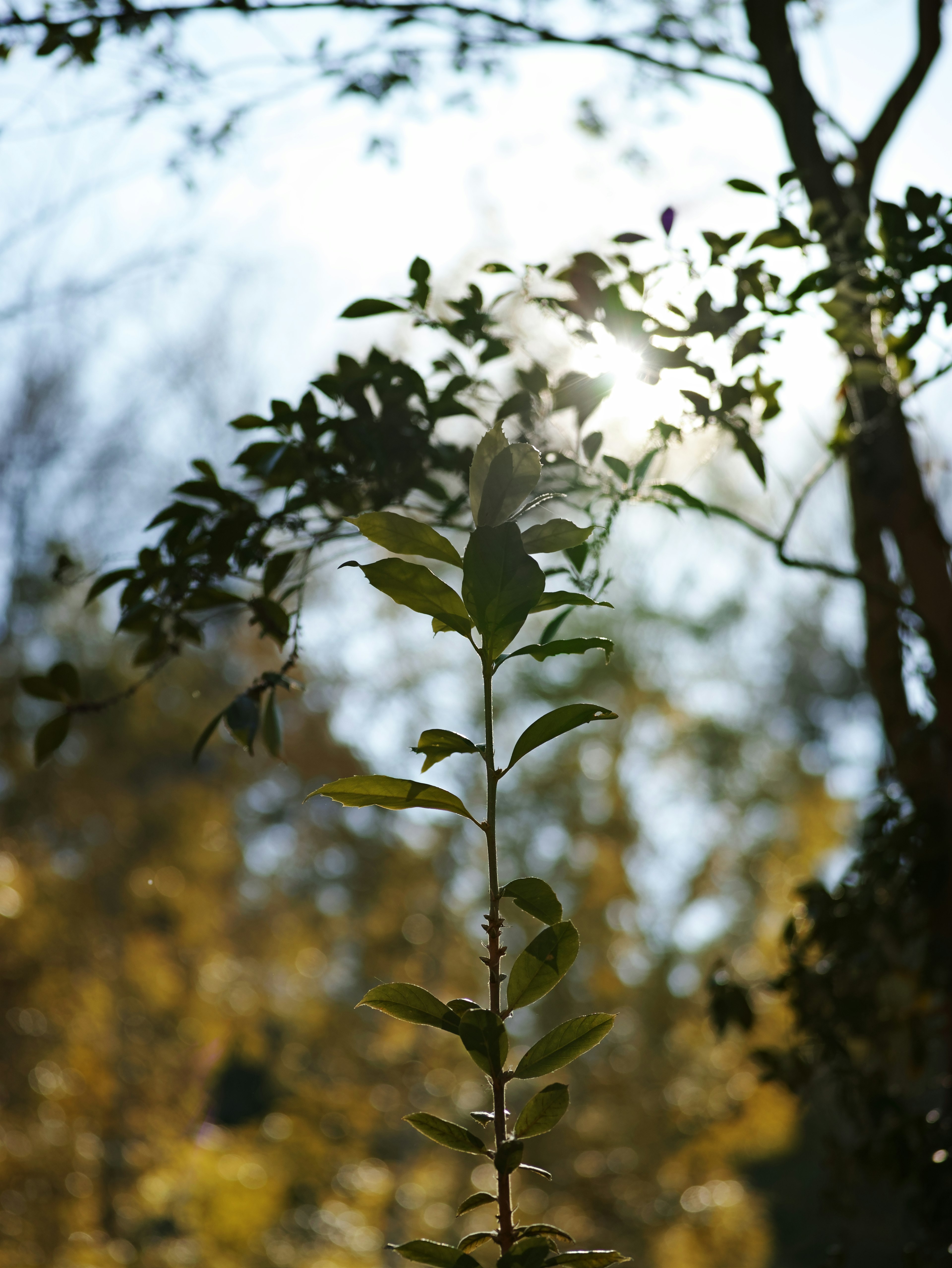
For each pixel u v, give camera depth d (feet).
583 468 6.69
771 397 7.90
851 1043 10.82
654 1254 26.76
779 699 51.57
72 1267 23.76
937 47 10.13
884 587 10.33
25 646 34.24
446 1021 3.60
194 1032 33.50
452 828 32.89
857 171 10.64
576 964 29.78
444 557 3.70
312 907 36.65
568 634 28.37
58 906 30.45
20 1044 26.78
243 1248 26.09
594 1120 28.48
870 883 9.67
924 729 9.73
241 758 38.73
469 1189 28.63
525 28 11.10
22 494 33.04
